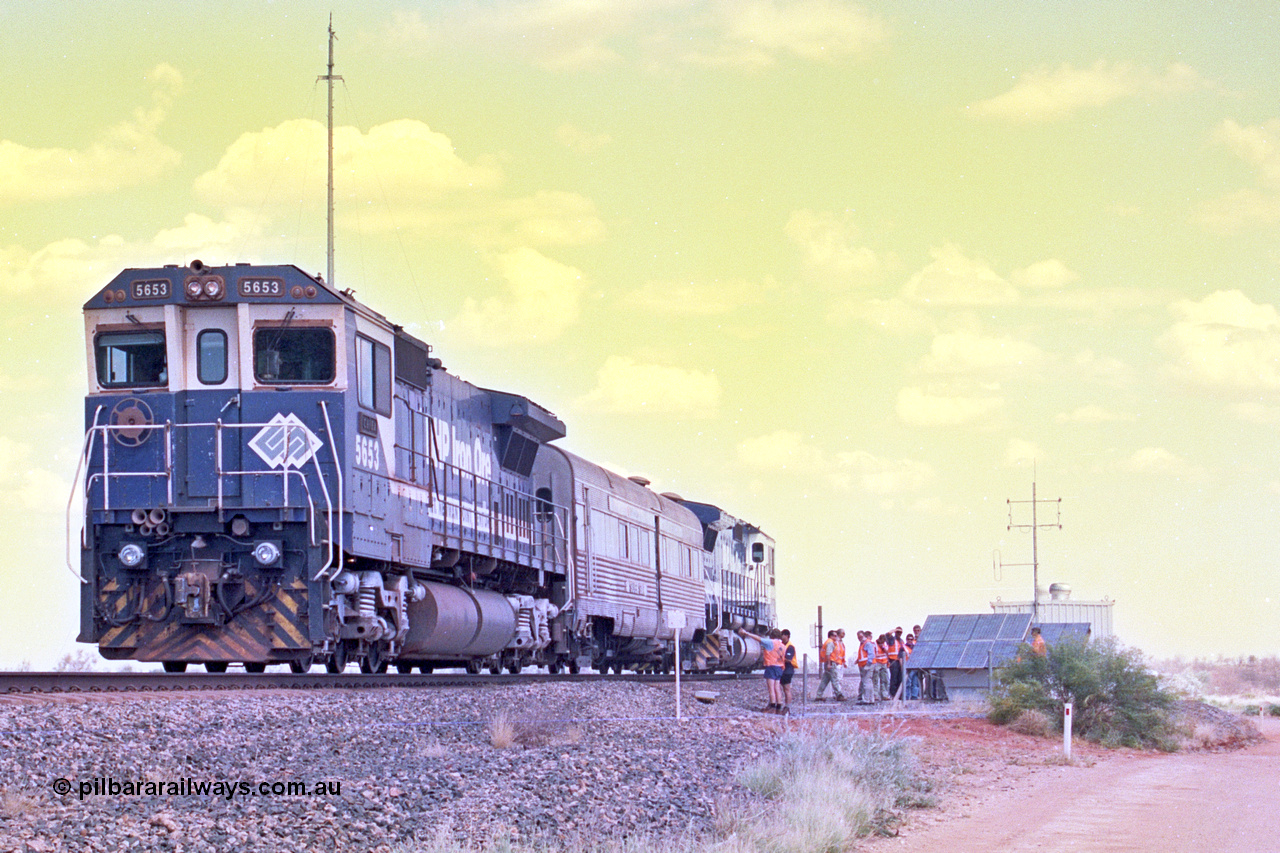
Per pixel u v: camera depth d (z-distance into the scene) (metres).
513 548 28.27
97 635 19.19
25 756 11.25
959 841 13.60
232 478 19.14
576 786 13.95
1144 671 28.33
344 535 19.31
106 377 19.55
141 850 9.45
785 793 15.20
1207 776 20.66
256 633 19.19
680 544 43.12
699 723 21.92
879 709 30.75
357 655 21.02
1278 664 96.88
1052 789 18.55
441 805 12.27
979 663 34.41
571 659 32.44
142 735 12.84
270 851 9.91
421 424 23.23
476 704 19.34
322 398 19.39
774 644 27.31
